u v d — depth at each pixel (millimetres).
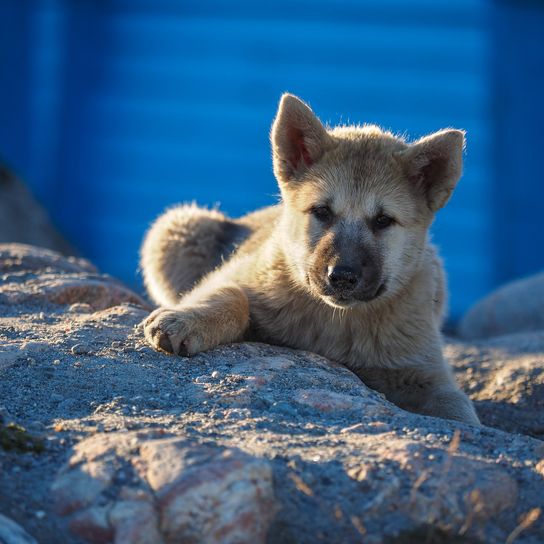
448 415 12570
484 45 31781
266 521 8062
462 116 31703
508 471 9109
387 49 32062
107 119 32844
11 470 8500
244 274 13672
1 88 32875
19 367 10898
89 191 32812
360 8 32188
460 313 30703
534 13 31656
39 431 9227
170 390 10625
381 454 8977
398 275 12867
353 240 12422
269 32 32438
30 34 32875
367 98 32031
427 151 12938
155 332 11773
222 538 7875
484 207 31391
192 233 16625
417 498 8375
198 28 32656
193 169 32625
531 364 15977
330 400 10555
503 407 14914
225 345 12375
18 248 17125
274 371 11375
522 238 31266
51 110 32938
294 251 12961
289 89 32250
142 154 32812
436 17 31938
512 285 23828
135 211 32656
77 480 8289
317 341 13164
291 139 13406
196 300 12625
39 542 7824
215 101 32625
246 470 8164
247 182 32406
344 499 8391
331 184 12859
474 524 8359
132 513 7898
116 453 8523
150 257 17094
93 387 10531
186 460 8281
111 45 32781
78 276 15688
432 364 13250
